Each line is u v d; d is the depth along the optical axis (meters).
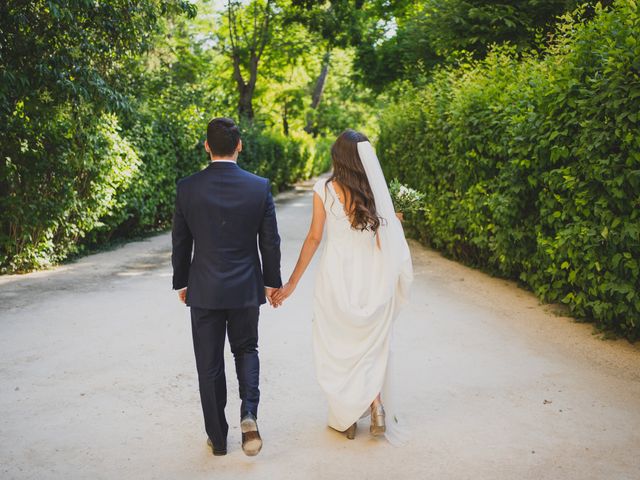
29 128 8.23
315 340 3.51
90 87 8.20
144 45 9.20
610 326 5.46
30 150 8.31
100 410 3.86
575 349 5.02
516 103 6.75
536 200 6.61
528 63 7.66
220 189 3.12
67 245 9.48
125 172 10.17
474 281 7.86
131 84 10.84
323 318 3.46
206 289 3.09
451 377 4.41
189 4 9.28
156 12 9.03
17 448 3.35
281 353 4.98
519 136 6.36
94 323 5.86
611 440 3.38
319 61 32.38
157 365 4.70
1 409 3.87
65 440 3.45
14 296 6.96
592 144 5.05
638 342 5.16
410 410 3.83
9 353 4.96
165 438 3.48
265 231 3.22
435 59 15.02
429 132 10.06
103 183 9.65
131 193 11.20
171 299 6.86
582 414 3.73
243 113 26.62
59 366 4.66
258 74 29.62
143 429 3.59
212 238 3.11
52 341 5.29
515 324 5.79
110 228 10.82
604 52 5.02
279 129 36.09
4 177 8.08
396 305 3.59
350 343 3.42
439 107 9.48
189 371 4.57
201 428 3.61
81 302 6.70
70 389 4.20
